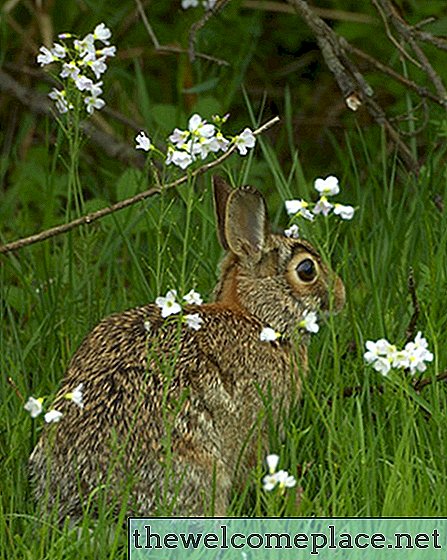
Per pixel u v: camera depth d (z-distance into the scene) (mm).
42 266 12625
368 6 15789
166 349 9523
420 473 9266
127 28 16125
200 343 9641
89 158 15570
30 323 11891
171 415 9219
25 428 10078
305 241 10547
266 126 10125
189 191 9250
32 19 16656
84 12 16531
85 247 12008
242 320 10039
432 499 9102
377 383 10578
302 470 9648
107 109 15227
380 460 9578
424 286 11516
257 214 10266
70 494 9156
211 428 9453
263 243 10273
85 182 15211
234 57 15977
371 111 12906
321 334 11062
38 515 9258
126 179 13312
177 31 15945
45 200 14078
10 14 17016
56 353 11234
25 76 16672
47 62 10562
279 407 10102
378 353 8945
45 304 11875
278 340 10141
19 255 13055
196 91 14078
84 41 10672
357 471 9391
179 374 9414
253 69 17250
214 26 15773
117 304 11969
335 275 10523
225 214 10375
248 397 9844
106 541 8727
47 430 9391
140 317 9773
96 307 11719
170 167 10711
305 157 16844
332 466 9273
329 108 17094
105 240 13078
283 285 10266
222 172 13805
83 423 9234
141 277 11859
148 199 12688
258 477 8828
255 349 9953
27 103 15758
